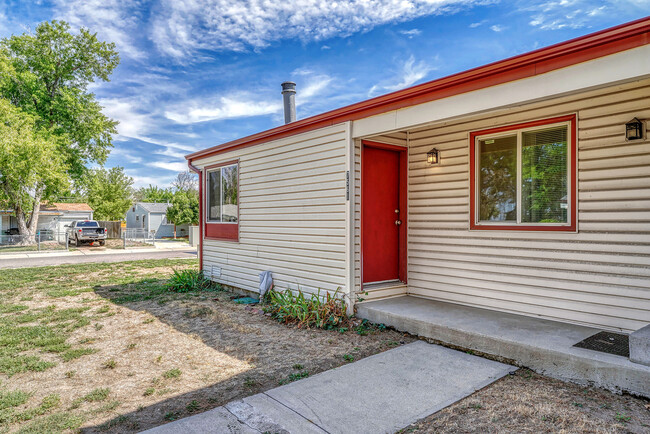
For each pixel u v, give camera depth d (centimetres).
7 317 599
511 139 474
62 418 285
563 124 428
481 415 273
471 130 509
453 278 530
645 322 368
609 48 295
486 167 499
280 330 512
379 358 388
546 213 443
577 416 267
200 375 368
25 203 2139
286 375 362
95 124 2488
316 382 335
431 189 557
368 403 295
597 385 308
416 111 444
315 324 525
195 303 687
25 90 2311
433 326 432
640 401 285
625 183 380
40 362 402
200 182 922
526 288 456
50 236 2378
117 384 350
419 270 571
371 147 564
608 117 391
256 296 726
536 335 377
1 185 2091
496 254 483
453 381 331
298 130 621
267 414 281
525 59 339
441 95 415
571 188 419
